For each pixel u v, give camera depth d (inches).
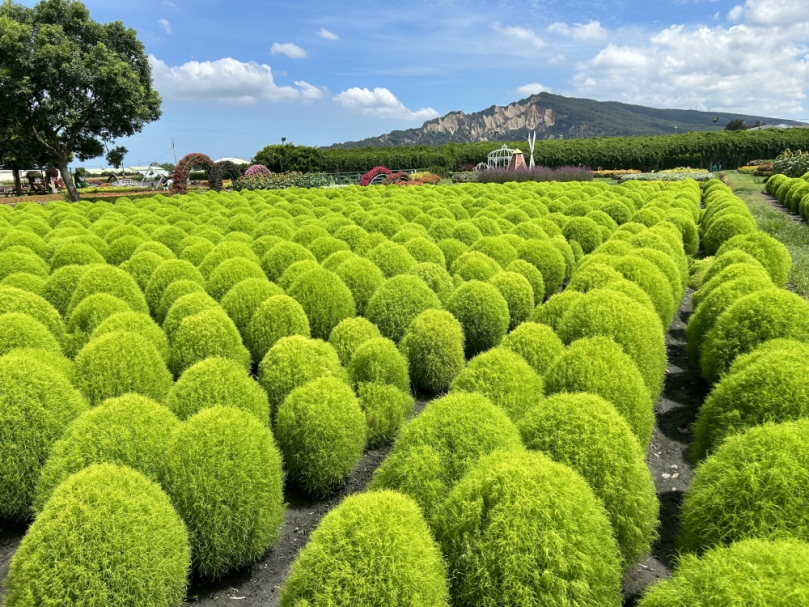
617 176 2079.2
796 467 149.0
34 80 1259.2
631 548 175.2
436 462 169.3
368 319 367.6
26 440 210.5
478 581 134.6
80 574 141.6
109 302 341.7
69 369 260.7
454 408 181.9
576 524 136.6
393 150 2854.3
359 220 634.8
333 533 133.1
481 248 498.3
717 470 166.9
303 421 229.8
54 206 903.1
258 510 187.5
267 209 768.9
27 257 473.4
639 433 226.8
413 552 129.9
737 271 382.9
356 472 257.1
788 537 134.2
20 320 290.7
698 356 370.9
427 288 375.2
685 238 684.7
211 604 180.7
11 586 147.4
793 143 2380.7
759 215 981.2
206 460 181.6
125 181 2923.2
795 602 104.6
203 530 179.9
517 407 221.9
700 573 118.1
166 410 207.3
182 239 567.2
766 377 211.6
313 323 364.2
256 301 359.9
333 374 270.7
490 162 2390.5
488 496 142.7
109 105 1350.9
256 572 196.5
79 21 1325.0
